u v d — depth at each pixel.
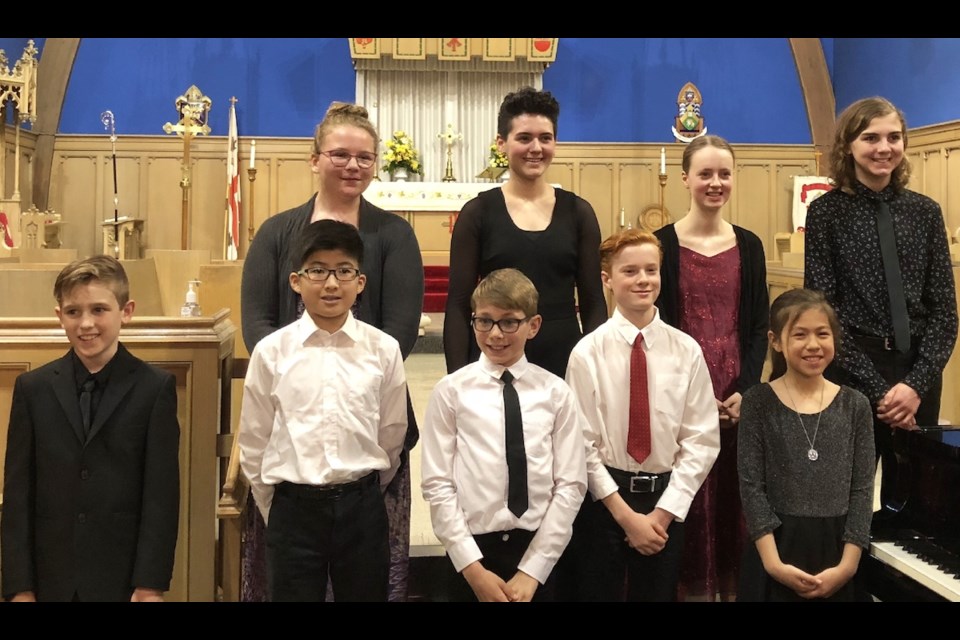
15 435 2.09
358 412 2.06
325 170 2.28
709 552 2.53
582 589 2.33
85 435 2.09
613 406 2.32
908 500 2.25
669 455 2.31
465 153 8.75
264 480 2.06
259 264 2.31
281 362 2.07
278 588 2.04
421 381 5.70
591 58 8.87
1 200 7.04
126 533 2.09
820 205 2.50
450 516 2.10
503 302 2.13
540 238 2.44
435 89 8.71
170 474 2.12
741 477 2.27
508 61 8.54
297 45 8.72
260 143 8.73
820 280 2.46
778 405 2.26
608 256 2.38
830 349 2.20
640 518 2.22
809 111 8.94
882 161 2.38
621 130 8.91
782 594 2.18
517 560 2.11
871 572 2.23
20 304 3.67
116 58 8.60
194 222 8.73
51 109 8.54
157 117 8.67
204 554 2.48
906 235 2.41
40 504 2.08
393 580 2.25
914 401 2.31
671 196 8.95
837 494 2.18
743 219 9.00
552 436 2.17
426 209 7.89
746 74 8.95
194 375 2.48
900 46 7.64
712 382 2.52
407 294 2.29
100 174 8.65
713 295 2.55
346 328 2.09
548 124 2.45
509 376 2.18
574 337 2.47
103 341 2.08
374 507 2.09
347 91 8.76
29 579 2.04
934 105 7.14
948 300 2.43
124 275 2.16
